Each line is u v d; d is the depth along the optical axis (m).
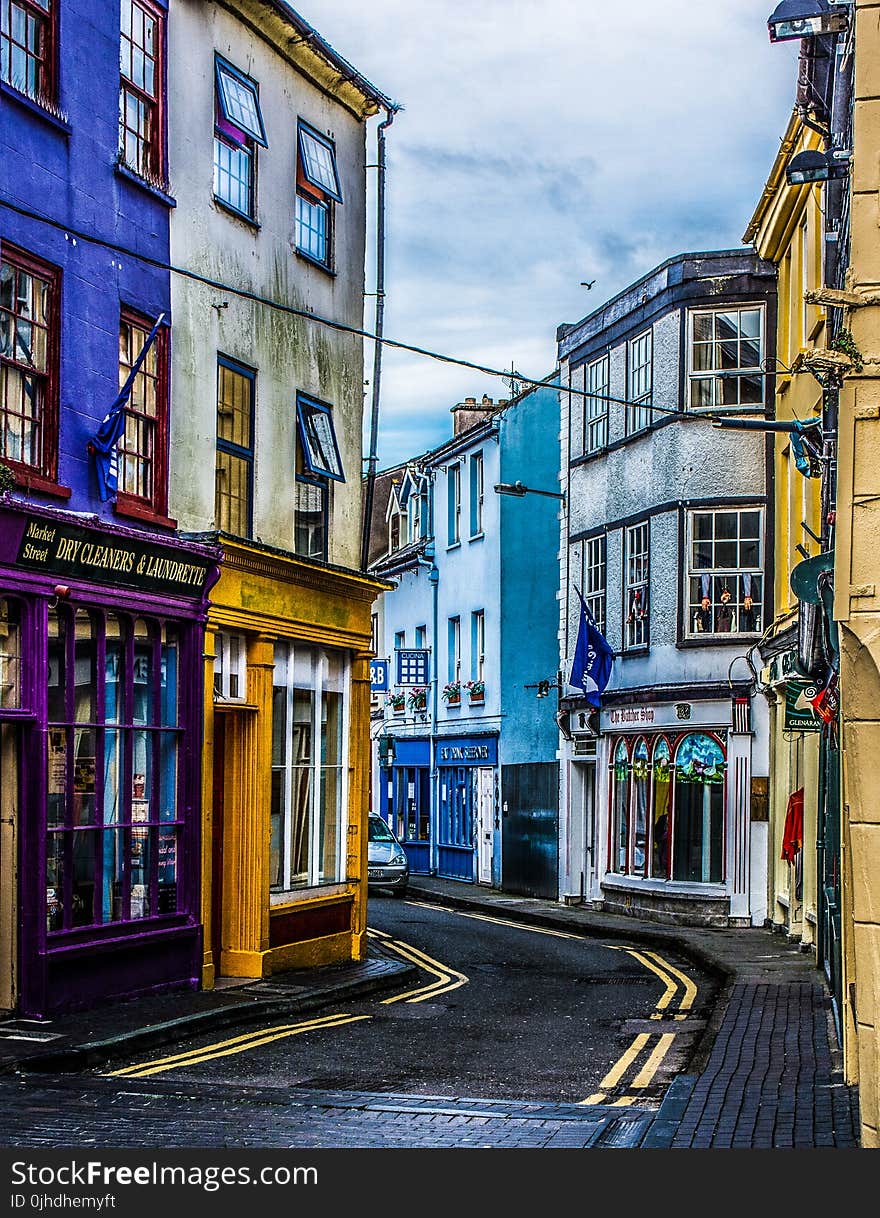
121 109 15.14
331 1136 8.70
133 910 14.75
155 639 15.24
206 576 15.73
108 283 14.64
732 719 25.05
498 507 36.66
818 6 11.47
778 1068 11.20
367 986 16.95
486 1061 12.16
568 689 31.06
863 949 6.77
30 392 13.45
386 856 34.69
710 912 25.03
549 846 32.06
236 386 17.52
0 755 13.13
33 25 13.62
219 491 17.00
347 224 20.69
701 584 25.89
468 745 38.47
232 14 17.47
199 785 15.82
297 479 19.00
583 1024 14.41
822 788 17.14
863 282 7.02
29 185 13.34
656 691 26.38
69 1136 8.63
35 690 13.05
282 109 18.80
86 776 13.97
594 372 30.52
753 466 25.56
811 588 12.04
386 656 45.97
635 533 28.00
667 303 26.53
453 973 19.02
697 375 25.98
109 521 14.38
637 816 27.73
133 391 15.27
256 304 17.89
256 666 17.42
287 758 18.39
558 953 21.56
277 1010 14.81
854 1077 10.14
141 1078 11.12
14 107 13.12
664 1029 14.03
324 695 19.59
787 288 23.62
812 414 19.73
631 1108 9.75
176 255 16.06
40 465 13.55
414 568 43.22
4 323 13.04
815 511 19.98
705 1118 9.23
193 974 15.73
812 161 13.22
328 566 18.81
